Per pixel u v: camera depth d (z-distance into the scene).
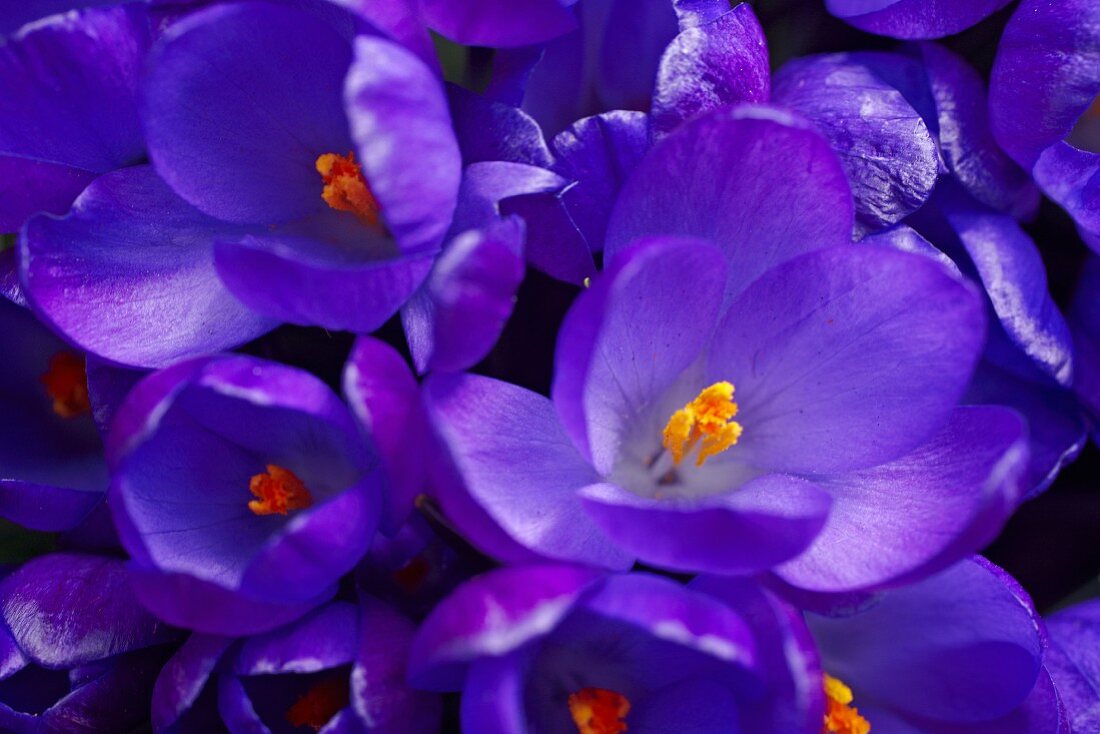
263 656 0.33
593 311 0.32
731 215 0.34
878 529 0.34
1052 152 0.36
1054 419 0.37
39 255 0.34
